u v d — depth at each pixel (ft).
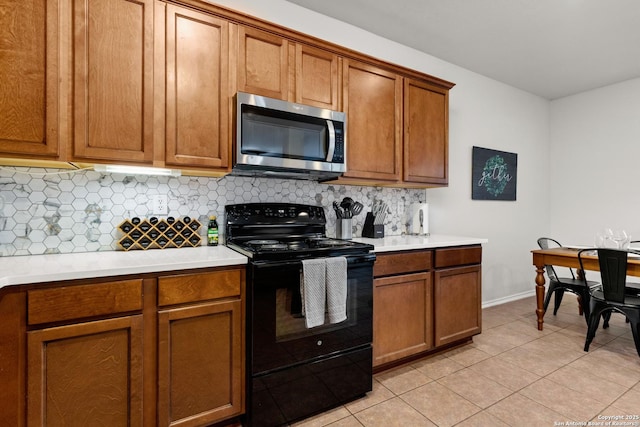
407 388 6.51
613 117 12.82
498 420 5.50
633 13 8.14
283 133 6.20
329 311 5.59
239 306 5.16
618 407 5.85
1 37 4.31
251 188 7.30
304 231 7.55
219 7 5.72
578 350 8.25
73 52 4.73
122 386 4.31
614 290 7.82
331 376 5.83
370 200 9.24
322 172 6.79
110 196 5.95
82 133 4.78
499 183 12.46
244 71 6.02
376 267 6.71
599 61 10.90
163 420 4.56
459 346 8.48
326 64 6.98
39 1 4.51
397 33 9.22
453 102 11.15
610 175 12.87
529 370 7.23
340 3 7.87
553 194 14.58
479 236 11.89
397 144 8.07
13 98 4.38
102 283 4.17
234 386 5.12
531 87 13.17
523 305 12.28
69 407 4.01
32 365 3.79
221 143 5.82
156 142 5.28
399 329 7.07
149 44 5.21
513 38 9.45
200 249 6.16
